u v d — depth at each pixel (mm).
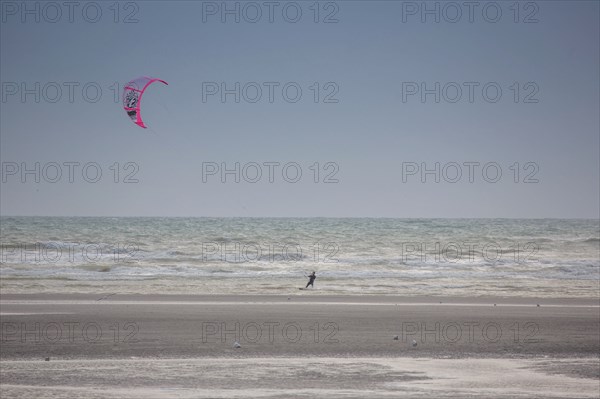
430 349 39375
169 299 58062
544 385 31344
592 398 29141
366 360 36344
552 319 49156
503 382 31875
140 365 34531
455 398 28953
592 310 53750
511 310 53312
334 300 58844
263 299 58969
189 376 32344
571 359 37125
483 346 40281
